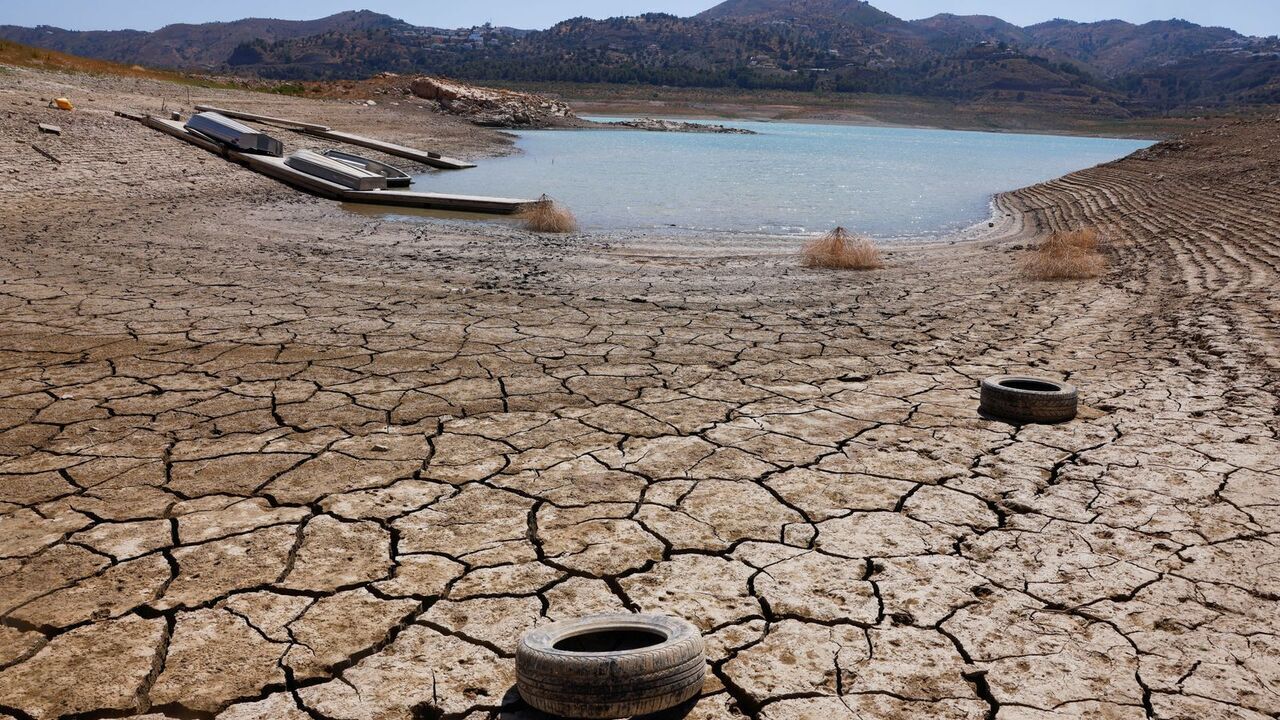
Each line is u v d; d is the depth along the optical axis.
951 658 3.15
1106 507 4.39
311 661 3.06
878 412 5.90
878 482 4.69
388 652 3.14
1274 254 12.20
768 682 3.01
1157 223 17.17
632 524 4.15
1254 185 19.36
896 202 24.06
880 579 3.69
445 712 2.84
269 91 48.69
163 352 6.75
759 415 5.80
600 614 3.13
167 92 35.84
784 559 3.85
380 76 58.19
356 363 6.71
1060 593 3.59
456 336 7.68
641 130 60.81
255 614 3.33
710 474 4.77
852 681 3.02
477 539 3.97
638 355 7.32
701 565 3.79
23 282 8.80
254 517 4.10
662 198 22.09
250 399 5.78
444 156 32.12
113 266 9.95
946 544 4.00
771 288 10.94
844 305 9.94
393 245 13.18
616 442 5.23
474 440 5.19
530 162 32.25
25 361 6.36
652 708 2.80
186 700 2.85
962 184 31.27
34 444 4.88
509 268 11.59
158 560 3.69
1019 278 12.28
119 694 2.86
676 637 2.92
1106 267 13.25
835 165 36.56
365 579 3.60
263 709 2.82
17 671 2.96
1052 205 23.67
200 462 4.71
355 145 29.47
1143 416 5.81
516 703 2.88
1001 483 4.69
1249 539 4.04
